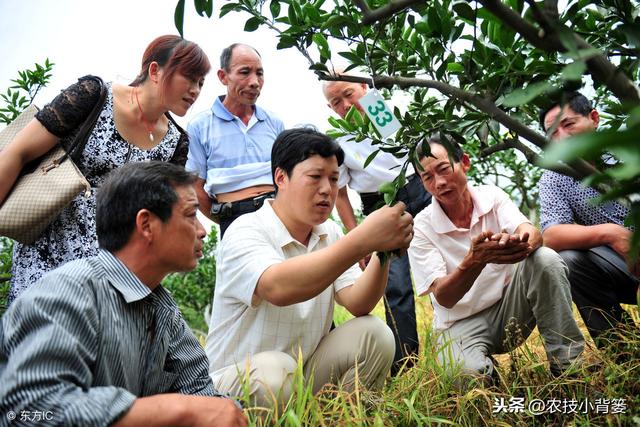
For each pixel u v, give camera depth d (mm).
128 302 1775
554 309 2762
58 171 2447
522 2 1391
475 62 1763
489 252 2604
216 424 1665
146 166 1843
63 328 1577
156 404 1611
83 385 1589
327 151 2561
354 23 1754
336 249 2203
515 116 1795
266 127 3807
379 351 2602
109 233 1837
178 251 1833
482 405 2520
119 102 2621
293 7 1851
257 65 3613
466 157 3070
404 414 2357
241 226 2605
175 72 2607
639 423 2162
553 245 3090
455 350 3012
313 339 2678
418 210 3787
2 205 2408
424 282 3088
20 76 3459
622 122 2035
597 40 1743
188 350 2100
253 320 2588
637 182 905
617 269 3014
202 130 3717
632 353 2660
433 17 1680
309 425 2256
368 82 1780
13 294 2531
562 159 762
